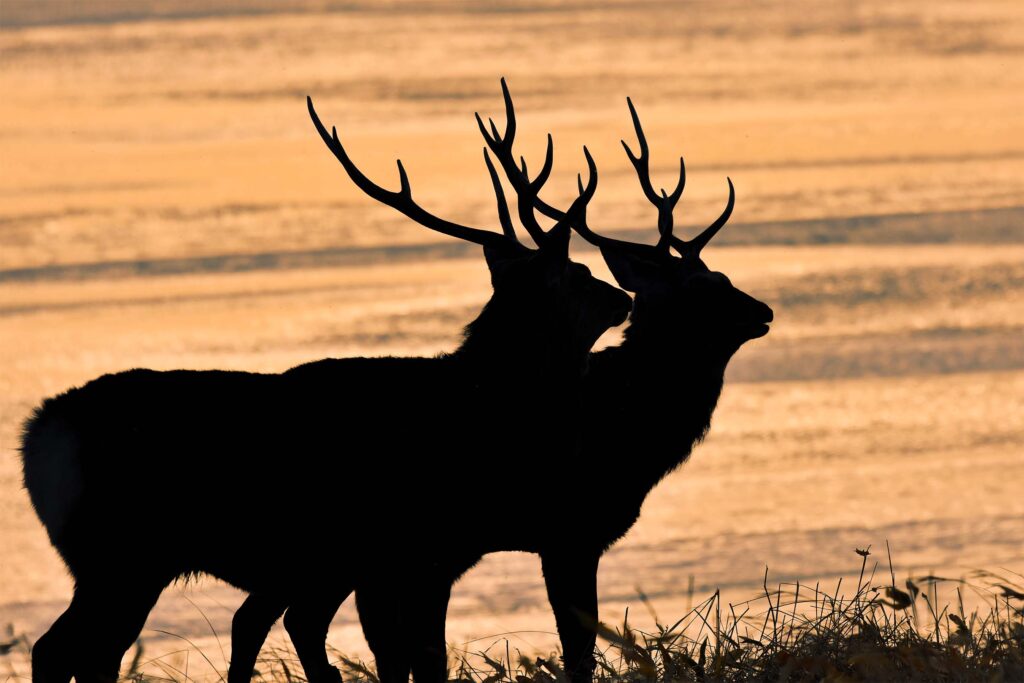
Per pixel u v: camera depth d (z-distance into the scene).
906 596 33.66
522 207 38.12
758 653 33.53
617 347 38.22
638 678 33.38
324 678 35.06
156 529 32.66
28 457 32.97
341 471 33.78
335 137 37.84
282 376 34.28
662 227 40.22
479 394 34.50
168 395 33.22
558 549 36.38
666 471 37.97
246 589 33.94
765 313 38.25
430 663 34.50
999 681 30.70
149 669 39.16
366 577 34.75
